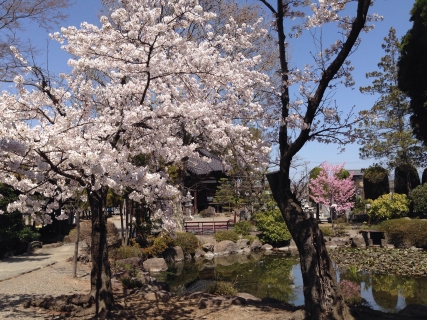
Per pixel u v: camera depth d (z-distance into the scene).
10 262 11.72
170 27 5.49
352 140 5.84
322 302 5.28
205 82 6.72
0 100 5.54
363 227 20.62
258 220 19.09
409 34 16.28
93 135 5.16
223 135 6.39
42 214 6.22
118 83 6.73
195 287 10.57
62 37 5.98
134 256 12.64
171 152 6.16
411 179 24.47
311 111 5.60
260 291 10.03
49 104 5.86
